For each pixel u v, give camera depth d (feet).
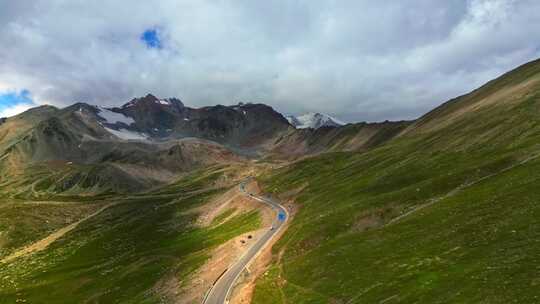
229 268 400.47
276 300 287.89
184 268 496.23
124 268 596.70
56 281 587.27
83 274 604.49
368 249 321.32
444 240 284.82
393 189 470.80
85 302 494.59
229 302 322.96
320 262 327.06
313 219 453.17
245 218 652.48
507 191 324.80
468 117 654.12
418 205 391.04
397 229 343.05
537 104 519.19
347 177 647.97
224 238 577.84
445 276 231.91
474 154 471.62
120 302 463.01
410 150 642.22
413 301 217.56
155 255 620.49
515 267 210.59
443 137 615.16
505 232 257.96
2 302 525.34
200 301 341.82
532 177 332.80
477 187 366.22
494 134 503.20
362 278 272.10
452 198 363.76
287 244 407.23
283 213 588.09
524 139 442.50
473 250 252.42
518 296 184.24
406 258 278.26
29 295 542.98
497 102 633.61
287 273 330.95
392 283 248.11
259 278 343.67
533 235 239.91
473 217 302.66
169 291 431.84
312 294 276.41
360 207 423.64
